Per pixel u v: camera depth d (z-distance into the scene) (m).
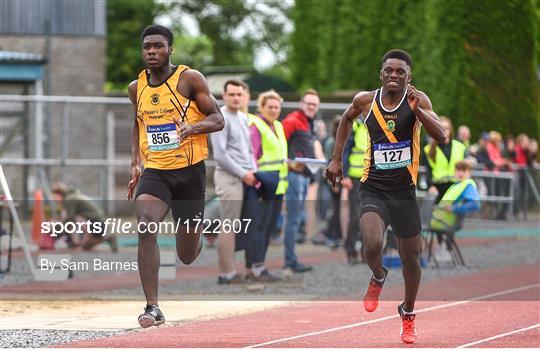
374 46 59.06
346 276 31.08
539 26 59.41
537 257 36.75
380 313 23.97
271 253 35.88
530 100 55.06
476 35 53.34
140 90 18.78
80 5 59.16
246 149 28.38
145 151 18.98
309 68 68.88
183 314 23.66
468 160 34.19
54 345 18.89
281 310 24.47
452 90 53.03
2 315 23.14
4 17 58.59
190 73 18.59
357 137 33.41
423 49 53.97
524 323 22.08
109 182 47.16
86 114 50.19
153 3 100.50
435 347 18.73
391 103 18.52
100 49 59.41
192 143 18.73
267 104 29.48
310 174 31.38
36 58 51.69
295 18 70.06
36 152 46.84
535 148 53.91
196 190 18.97
